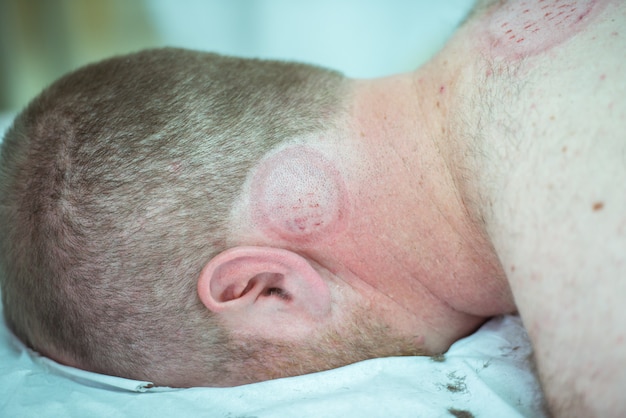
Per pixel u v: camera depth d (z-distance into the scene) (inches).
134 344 42.3
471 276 42.3
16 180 42.9
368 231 42.1
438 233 41.5
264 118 42.9
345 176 41.9
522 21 38.9
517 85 36.0
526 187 33.5
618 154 30.7
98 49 135.5
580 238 30.9
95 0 134.0
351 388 40.0
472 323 46.5
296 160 41.9
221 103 42.9
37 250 42.1
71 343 43.3
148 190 40.7
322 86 45.4
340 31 127.3
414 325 44.2
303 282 41.8
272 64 47.6
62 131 42.3
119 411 39.5
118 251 40.8
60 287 41.9
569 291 31.2
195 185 41.0
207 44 131.0
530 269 32.9
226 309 41.4
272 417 37.3
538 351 32.9
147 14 133.4
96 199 40.7
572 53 34.8
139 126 41.4
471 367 40.4
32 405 40.2
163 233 40.7
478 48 40.4
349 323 42.9
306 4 130.7
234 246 41.7
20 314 45.4
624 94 31.7
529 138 34.0
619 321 29.4
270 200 41.4
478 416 36.8
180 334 42.0
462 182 39.3
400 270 42.9
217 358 42.5
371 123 43.3
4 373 43.3
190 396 40.7
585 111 32.3
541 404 37.9
